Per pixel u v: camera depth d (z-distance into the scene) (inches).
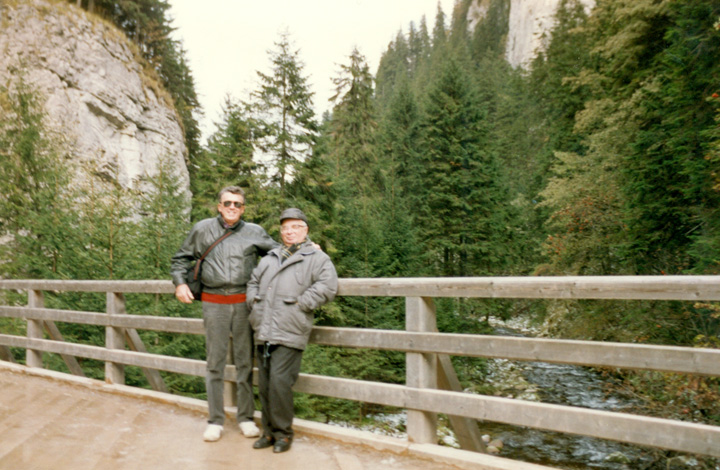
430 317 124.6
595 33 692.7
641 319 412.2
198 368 163.6
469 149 936.3
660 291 90.2
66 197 375.2
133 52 1100.5
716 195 376.8
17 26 844.6
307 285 120.4
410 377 123.7
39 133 428.8
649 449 347.3
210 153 520.1
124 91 967.6
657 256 469.1
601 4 655.1
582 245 551.2
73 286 203.0
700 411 291.0
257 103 511.5
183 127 1218.0
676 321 398.0
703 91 385.4
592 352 98.3
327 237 517.7
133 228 360.2
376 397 128.3
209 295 135.6
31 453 127.9
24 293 331.3
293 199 499.8
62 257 328.8
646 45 509.4
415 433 123.3
